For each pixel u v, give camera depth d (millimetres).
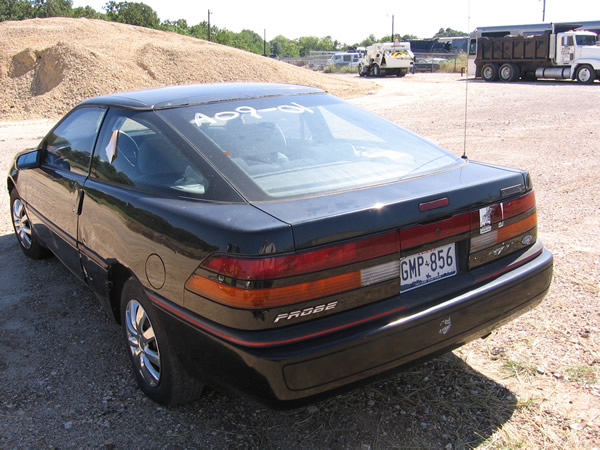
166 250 2615
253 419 2924
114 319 3447
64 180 3857
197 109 3203
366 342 2361
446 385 3145
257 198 2547
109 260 3182
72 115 4199
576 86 24938
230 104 3320
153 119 3115
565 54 26984
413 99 21812
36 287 4574
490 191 2812
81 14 70375
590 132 11812
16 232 5305
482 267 2838
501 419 2846
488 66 30625
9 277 4797
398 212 2480
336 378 2336
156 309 2738
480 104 18672
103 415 2965
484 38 30375
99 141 3572
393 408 2967
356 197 2543
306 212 2379
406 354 2496
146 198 2873
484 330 2775
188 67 26094
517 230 2967
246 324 2254
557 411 2887
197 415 2963
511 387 3102
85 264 3586
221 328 2340
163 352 2803
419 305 2531
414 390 3111
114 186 3230
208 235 2391
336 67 52812
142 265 2814
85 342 3713
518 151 9977
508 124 13523
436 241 2607
